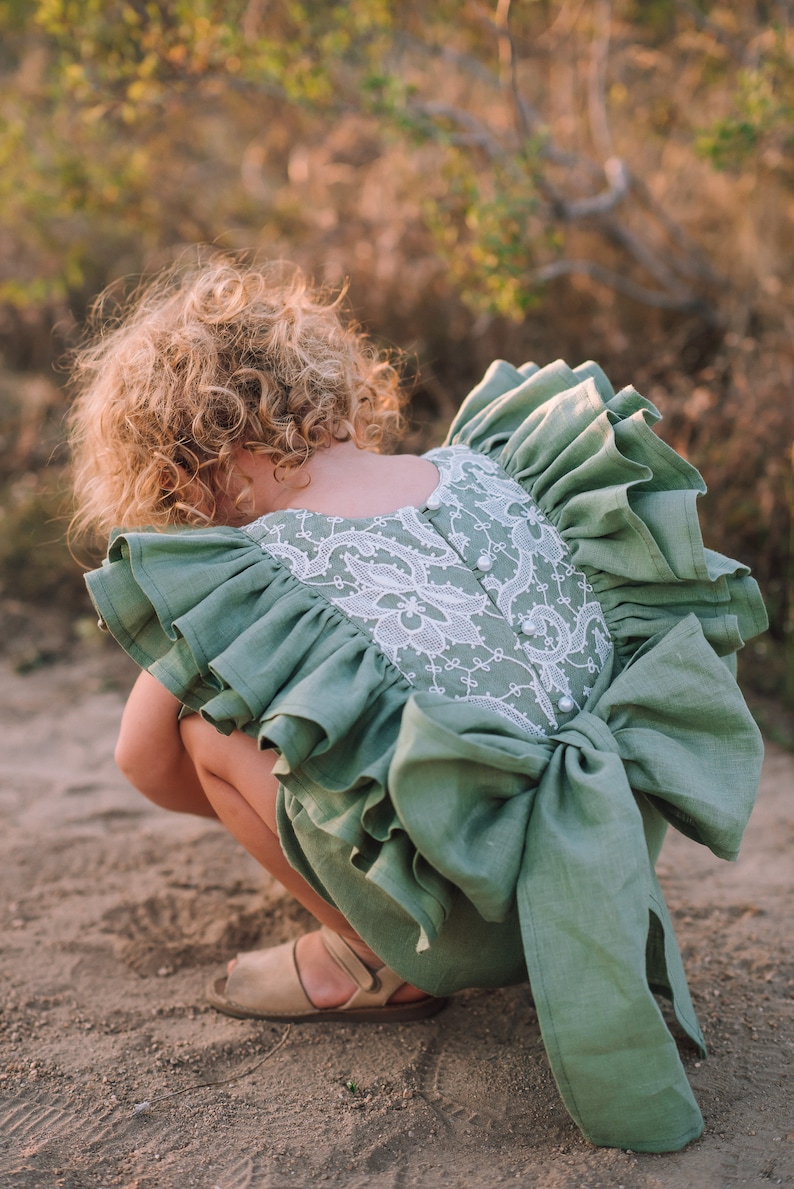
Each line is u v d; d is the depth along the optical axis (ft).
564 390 5.73
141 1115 5.18
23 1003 6.17
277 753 5.18
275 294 5.97
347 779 4.52
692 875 7.50
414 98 13.80
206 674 4.83
